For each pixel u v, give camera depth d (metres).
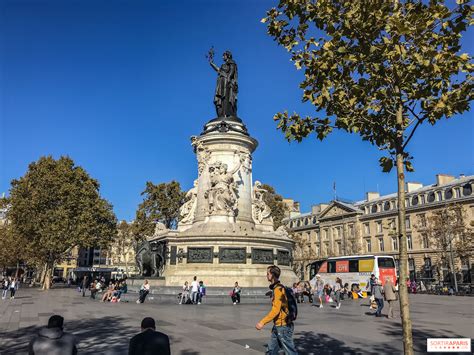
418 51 7.36
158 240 29.28
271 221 32.50
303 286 28.48
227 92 34.31
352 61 7.82
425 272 72.81
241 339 11.34
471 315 19.00
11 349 10.01
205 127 33.34
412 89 7.71
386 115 8.18
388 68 7.64
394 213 80.94
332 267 41.19
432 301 30.81
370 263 38.12
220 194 28.56
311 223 103.81
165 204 64.88
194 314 17.58
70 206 49.97
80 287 44.75
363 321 16.22
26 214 48.31
